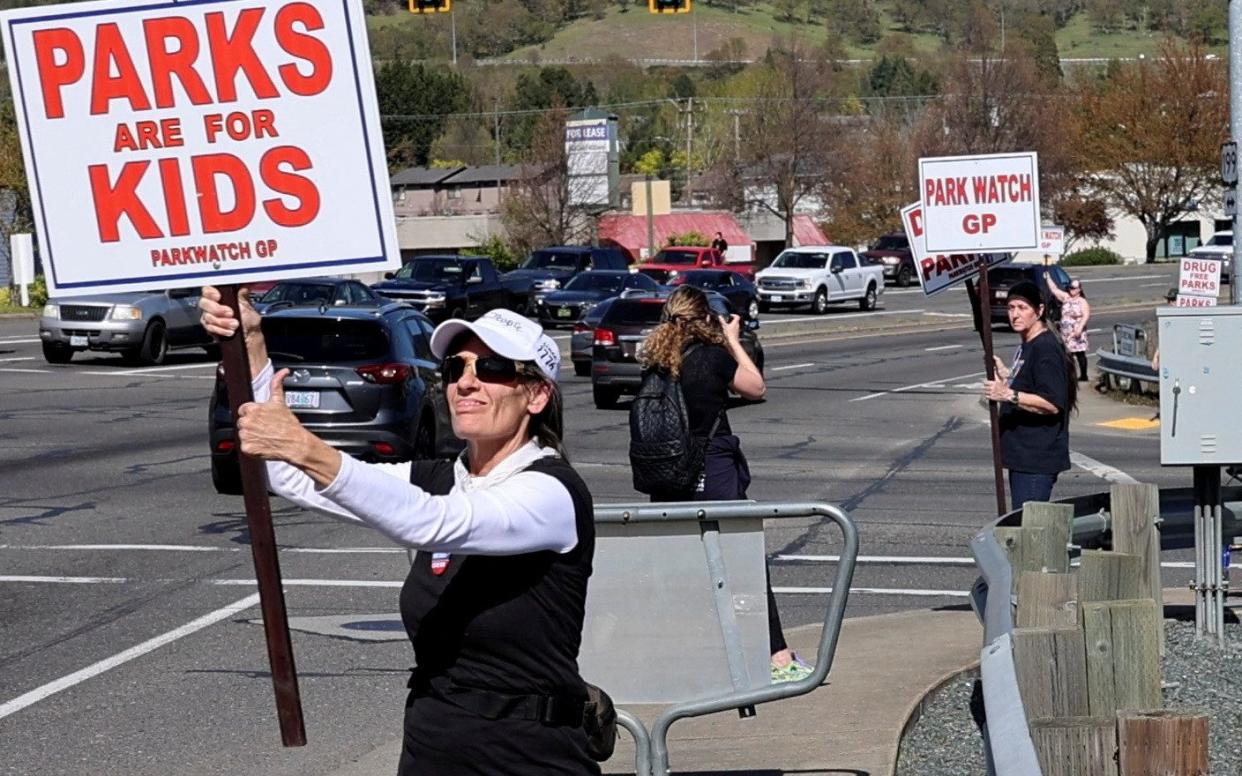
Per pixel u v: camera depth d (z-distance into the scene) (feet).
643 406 25.96
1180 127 279.49
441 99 478.18
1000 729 16.15
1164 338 27.50
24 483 54.70
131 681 28.71
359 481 11.24
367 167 13.75
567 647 12.77
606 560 18.80
